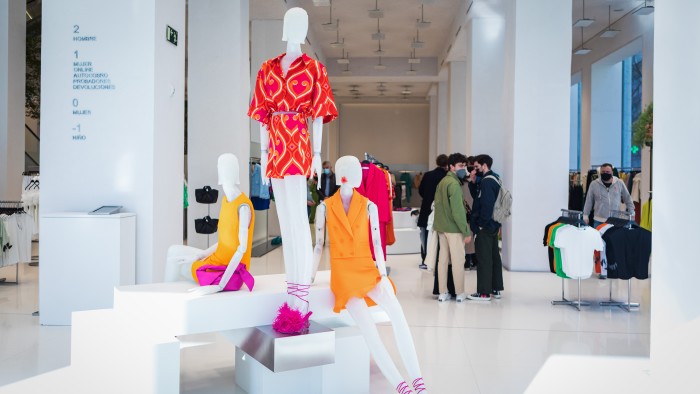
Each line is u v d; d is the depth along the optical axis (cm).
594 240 639
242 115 967
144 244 581
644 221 891
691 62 281
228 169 385
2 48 891
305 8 1370
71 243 539
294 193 362
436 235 697
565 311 637
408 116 2603
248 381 378
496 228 684
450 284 704
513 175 910
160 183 599
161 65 597
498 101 1218
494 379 413
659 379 305
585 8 1292
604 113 1562
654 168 309
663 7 303
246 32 994
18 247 749
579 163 1919
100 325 357
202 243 951
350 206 372
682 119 289
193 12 957
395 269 948
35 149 1337
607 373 428
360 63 1911
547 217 908
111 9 581
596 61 1524
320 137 359
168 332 352
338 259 368
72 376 358
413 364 351
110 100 583
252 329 358
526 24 902
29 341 487
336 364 370
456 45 1447
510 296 718
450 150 1631
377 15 1227
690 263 281
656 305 306
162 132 601
